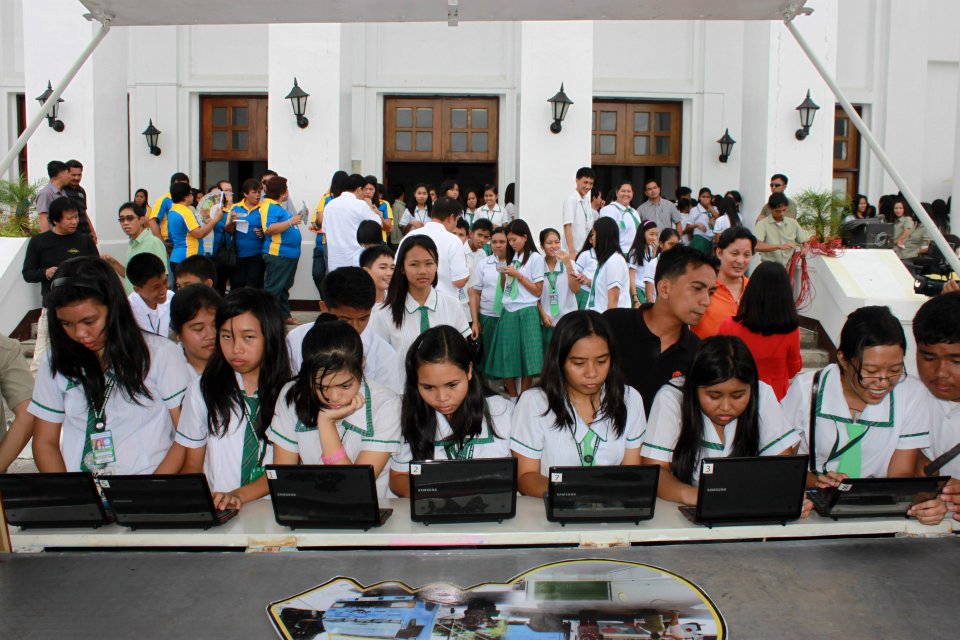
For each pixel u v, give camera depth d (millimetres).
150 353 2461
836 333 6137
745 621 1566
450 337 2234
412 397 2357
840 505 1971
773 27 7895
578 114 7816
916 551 1894
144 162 10914
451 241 4887
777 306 3232
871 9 11578
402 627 1520
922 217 2688
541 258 5746
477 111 10703
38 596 1661
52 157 8219
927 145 12227
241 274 7914
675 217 9719
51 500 1918
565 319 2256
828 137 7988
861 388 2240
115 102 8484
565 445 2328
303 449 2322
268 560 1826
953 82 12180
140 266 3768
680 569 1778
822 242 6621
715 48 10977
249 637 1511
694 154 11117
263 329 2326
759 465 1899
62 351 2316
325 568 1777
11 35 11305
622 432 2336
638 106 11148
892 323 2145
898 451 2342
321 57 8219
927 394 2379
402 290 3617
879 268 6242
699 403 2232
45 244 5699
